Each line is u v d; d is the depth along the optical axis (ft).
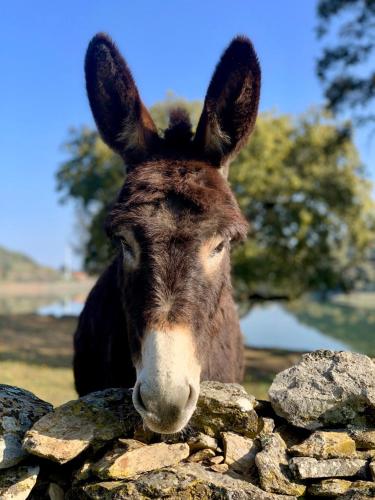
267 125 16.22
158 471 2.19
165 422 2.08
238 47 2.86
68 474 2.40
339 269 17.63
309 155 16.81
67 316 22.77
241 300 17.24
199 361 2.44
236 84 2.91
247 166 15.11
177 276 2.37
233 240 2.79
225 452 2.28
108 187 18.24
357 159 17.13
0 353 12.82
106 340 3.43
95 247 18.85
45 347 14.55
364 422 2.32
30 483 2.28
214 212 2.51
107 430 2.36
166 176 2.62
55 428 2.31
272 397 2.40
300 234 15.71
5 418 2.37
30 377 9.87
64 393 8.68
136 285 2.45
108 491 2.13
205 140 2.95
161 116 11.41
